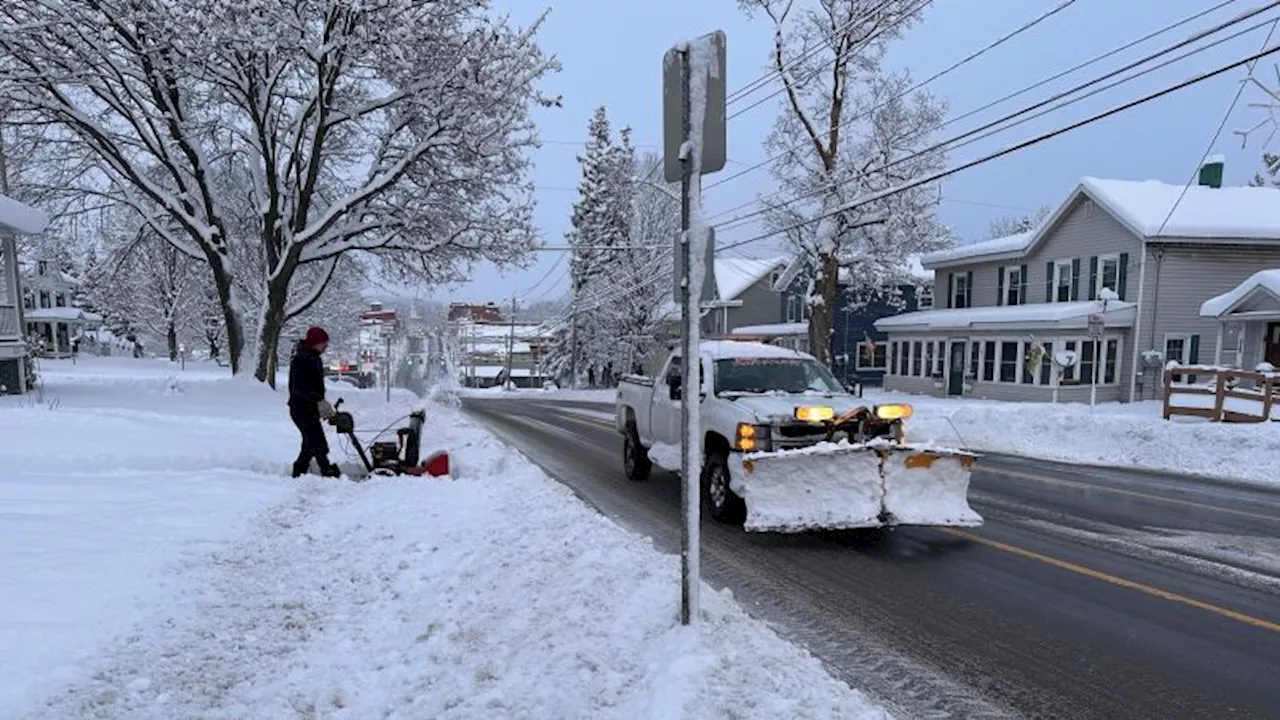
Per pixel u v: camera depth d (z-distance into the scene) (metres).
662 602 4.49
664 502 8.94
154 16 15.90
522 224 20.97
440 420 16.67
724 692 3.34
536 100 19.55
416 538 6.05
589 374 52.22
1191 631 4.90
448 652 3.88
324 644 4.02
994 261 32.12
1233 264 25.81
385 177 19.33
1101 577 6.06
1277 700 3.95
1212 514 8.70
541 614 4.38
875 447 6.79
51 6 15.76
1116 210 25.78
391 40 16.44
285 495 7.38
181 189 20.25
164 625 4.09
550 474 11.01
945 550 6.87
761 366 8.81
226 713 3.25
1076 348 26.48
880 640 4.69
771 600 5.41
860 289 35.00
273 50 16.42
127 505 6.29
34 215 14.48
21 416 10.27
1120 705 3.87
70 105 17.70
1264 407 15.49
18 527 5.29
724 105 4.09
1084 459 14.45
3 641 3.61
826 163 28.23
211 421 12.61
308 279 32.03
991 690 4.02
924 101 27.22
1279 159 28.72
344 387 30.91
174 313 46.50
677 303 4.18
